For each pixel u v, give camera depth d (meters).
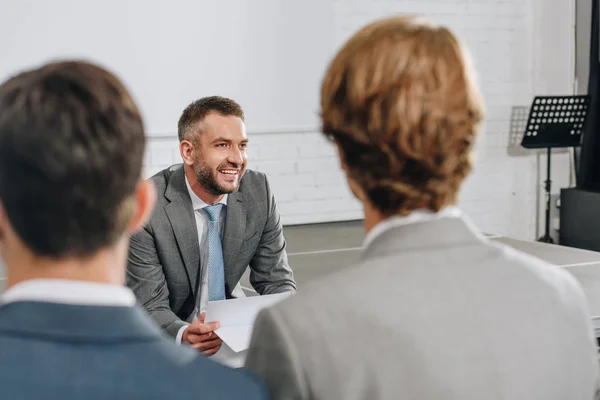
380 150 0.83
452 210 0.87
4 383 0.60
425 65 0.82
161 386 0.64
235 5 5.24
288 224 5.57
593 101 5.98
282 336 0.78
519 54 6.16
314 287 0.81
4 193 0.63
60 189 0.62
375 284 0.80
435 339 0.78
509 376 0.79
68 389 0.61
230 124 2.33
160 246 2.33
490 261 0.85
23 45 4.80
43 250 0.64
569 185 6.43
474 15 6.00
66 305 0.64
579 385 0.84
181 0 5.11
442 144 0.82
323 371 0.77
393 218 0.85
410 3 5.77
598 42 5.99
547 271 0.88
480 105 0.85
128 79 5.04
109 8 4.95
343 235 5.14
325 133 0.88
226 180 2.34
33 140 0.62
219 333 1.85
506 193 6.24
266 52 5.36
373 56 0.83
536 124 5.70
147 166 5.12
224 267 2.44
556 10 6.22
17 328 0.63
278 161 5.50
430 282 0.81
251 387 0.67
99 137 0.63
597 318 2.05
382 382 0.77
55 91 0.64
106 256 0.66
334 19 5.52
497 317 0.81
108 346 0.64
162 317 2.22
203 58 5.20
